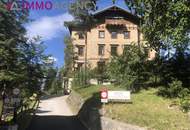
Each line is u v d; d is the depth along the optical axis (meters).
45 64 29.98
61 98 72.88
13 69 24.48
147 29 28.00
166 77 32.91
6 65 24.02
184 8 24.80
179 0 25.25
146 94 31.38
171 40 26.22
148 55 34.59
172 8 25.28
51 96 78.38
